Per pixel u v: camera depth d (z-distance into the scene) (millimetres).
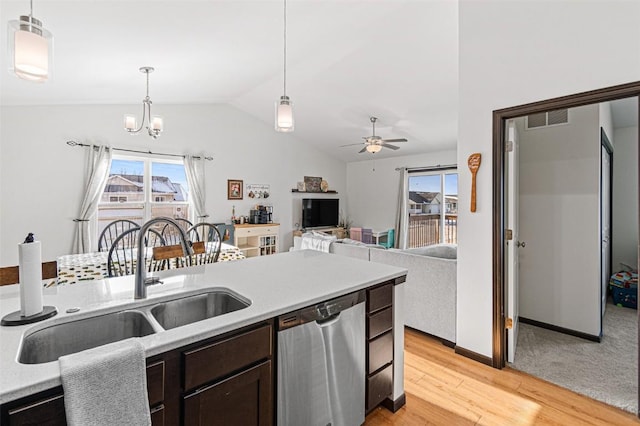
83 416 842
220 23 2611
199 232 5453
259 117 6426
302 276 1863
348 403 1696
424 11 3121
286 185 7008
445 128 5582
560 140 3180
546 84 2244
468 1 2658
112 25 2266
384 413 1991
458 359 2658
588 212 3021
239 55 3506
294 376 1439
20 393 792
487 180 2551
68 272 2674
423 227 7074
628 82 1928
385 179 7602
